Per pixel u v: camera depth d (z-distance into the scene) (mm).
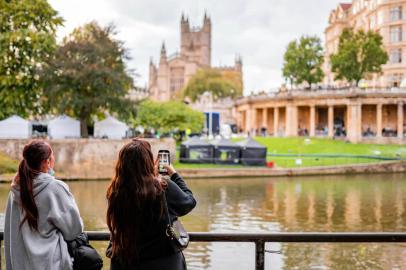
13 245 5574
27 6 56406
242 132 110625
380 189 46750
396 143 83125
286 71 98375
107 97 58812
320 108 103438
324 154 69375
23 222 5477
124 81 61094
